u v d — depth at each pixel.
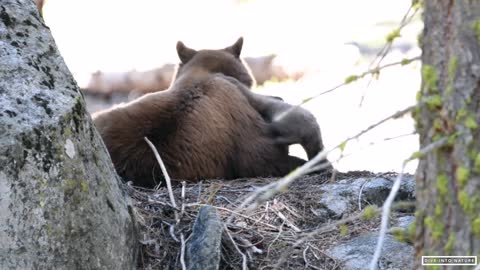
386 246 10.12
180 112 13.73
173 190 12.18
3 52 8.93
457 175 6.17
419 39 6.63
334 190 11.88
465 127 6.11
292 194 11.84
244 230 10.52
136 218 9.80
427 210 6.48
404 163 5.85
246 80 16.75
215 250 9.41
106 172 9.23
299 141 14.29
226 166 14.02
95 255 8.67
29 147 8.20
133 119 13.39
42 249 8.19
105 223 8.86
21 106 8.44
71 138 8.62
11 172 8.05
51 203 8.27
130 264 9.42
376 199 11.78
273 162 14.41
